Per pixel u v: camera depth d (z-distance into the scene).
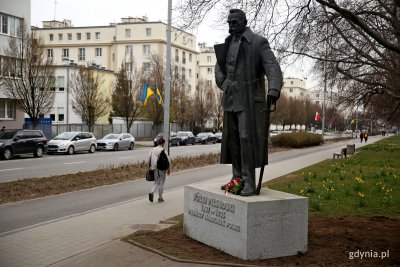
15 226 9.30
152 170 12.20
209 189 7.47
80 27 81.56
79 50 81.69
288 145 46.69
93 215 10.33
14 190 13.85
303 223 6.77
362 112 29.33
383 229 8.21
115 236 8.20
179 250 6.94
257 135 7.21
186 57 82.69
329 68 17.05
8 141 26.62
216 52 7.65
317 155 34.03
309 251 6.82
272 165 24.16
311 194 12.60
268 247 6.49
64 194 13.77
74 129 44.47
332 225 8.58
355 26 12.74
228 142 7.63
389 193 12.58
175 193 14.06
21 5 34.28
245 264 6.16
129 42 77.44
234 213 6.62
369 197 11.99
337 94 22.45
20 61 30.97
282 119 82.25
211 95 66.12
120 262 6.40
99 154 32.75
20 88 31.06
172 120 54.66
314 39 12.12
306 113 99.88
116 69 78.62
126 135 39.38
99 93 52.78
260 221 6.43
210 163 25.11
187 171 21.23
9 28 33.31
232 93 7.38
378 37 8.31
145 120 57.19
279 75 7.08
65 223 9.40
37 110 32.09
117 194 13.96
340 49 15.49
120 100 47.47
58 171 20.12
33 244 7.61
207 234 7.27
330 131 116.44
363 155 31.39
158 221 9.66
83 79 44.03
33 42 31.61
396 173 18.08
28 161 25.58
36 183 15.30
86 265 6.30
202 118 62.75
